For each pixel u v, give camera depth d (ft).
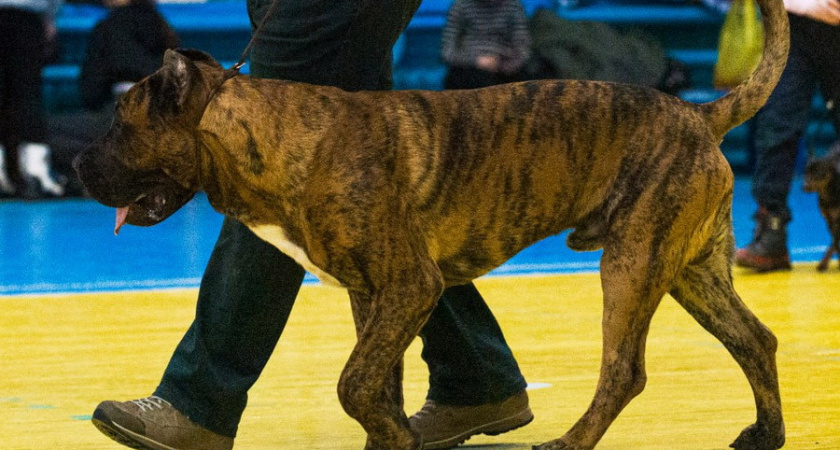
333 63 18.75
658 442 20.47
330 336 31.09
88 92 72.95
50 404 23.76
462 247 17.95
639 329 18.20
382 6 18.79
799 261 47.09
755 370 19.44
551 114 17.97
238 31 90.58
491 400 20.63
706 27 91.76
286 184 16.97
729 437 20.79
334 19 18.56
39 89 72.84
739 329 19.42
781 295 37.60
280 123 17.03
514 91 18.12
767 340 19.42
